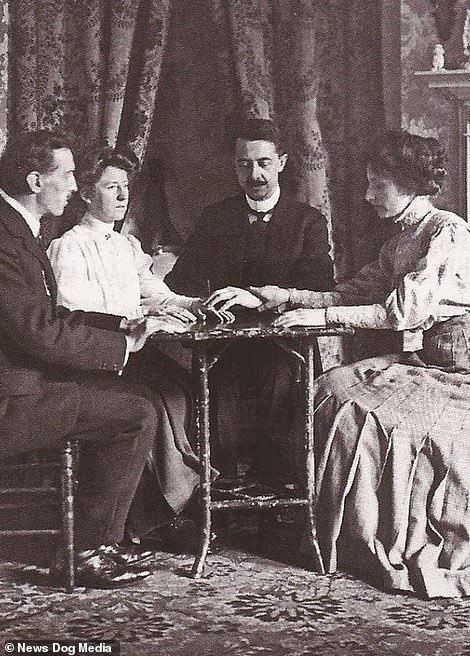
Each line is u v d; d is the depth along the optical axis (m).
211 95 5.77
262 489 4.29
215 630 3.41
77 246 4.66
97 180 4.69
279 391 4.70
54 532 3.86
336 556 4.14
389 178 4.52
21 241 3.85
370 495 4.07
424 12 5.41
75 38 5.47
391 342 5.59
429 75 5.35
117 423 3.90
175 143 5.84
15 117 5.45
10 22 5.44
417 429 4.06
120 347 3.94
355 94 5.59
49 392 3.79
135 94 5.48
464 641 3.30
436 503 3.96
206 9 5.71
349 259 5.65
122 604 3.69
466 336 4.38
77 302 4.56
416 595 3.81
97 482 3.94
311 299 4.84
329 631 3.40
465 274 4.37
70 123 5.48
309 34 5.45
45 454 4.27
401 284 4.31
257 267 5.17
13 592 3.83
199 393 4.01
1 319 3.79
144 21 5.46
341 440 4.16
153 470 4.44
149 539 4.58
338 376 4.43
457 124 5.38
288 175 5.52
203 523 4.06
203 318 4.45
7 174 4.01
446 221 4.42
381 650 3.22
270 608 3.64
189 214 5.87
